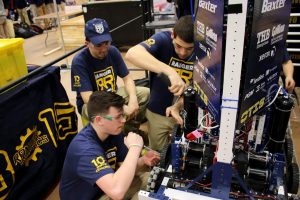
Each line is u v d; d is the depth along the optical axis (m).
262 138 1.20
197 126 1.27
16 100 1.84
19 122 1.88
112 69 2.40
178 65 1.80
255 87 0.93
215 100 0.97
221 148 1.01
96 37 2.08
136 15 4.88
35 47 6.09
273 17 0.86
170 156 1.39
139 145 1.50
